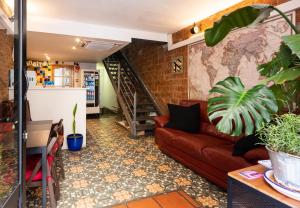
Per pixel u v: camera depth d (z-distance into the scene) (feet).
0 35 5.39
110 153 12.34
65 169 9.95
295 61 4.44
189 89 13.91
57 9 10.86
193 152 9.12
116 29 14.14
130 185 8.41
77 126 13.42
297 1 7.87
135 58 21.97
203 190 8.04
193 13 11.51
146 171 9.80
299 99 4.60
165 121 12.56
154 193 7.80
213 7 10.69
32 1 9.89
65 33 12.79
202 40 12.45
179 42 14.53
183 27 14.08
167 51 16.29
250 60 9.70
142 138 15.87
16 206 5.00
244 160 6.83
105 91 32.76
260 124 3.56
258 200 3.33
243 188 3.52
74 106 13.30
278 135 3.13
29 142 6.27
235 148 7.30
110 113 30.32
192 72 13.55
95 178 9.03
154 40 15.44
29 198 7.41
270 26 8.79
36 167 6.00
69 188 8.14
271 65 5.29
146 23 13.23
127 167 10.27
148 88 19.51
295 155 2.91
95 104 26.71
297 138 2.97
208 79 12.23
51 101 12.81
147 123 17.46
